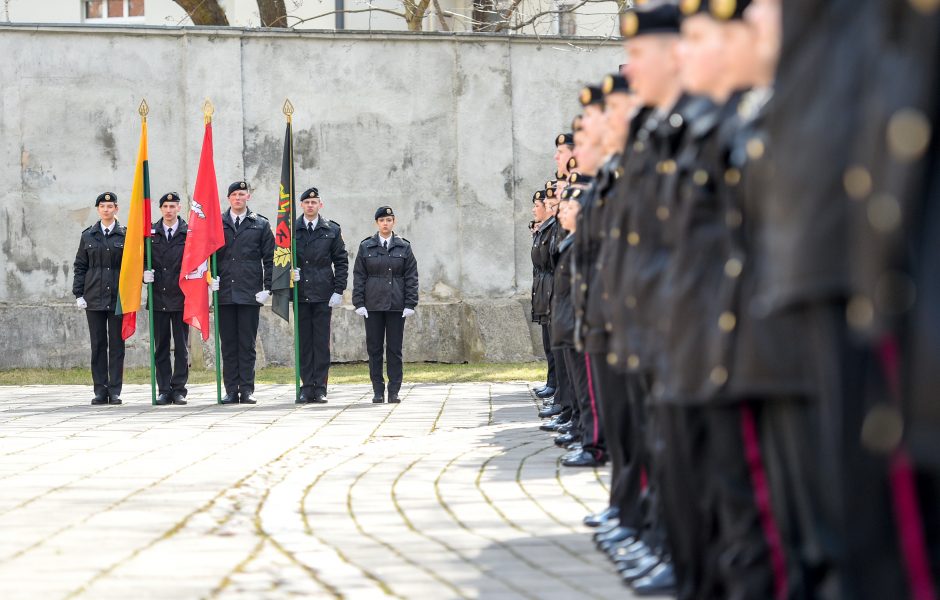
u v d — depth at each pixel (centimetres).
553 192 2388
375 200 3944
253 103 3862
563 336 1569
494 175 4006
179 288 2741
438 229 3978
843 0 509
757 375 659
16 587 980
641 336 834
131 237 2695
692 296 729
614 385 1090
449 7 5106
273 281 2694
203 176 2686
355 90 3925
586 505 1308
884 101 453
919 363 452
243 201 2752
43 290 3750
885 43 466
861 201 465
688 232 736
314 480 1541
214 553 1112
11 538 1184
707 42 727
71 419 2380
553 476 1509
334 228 2770
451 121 3988
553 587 952
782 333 653
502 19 4888
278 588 971
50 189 3750
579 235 1138
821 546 648
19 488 1491
